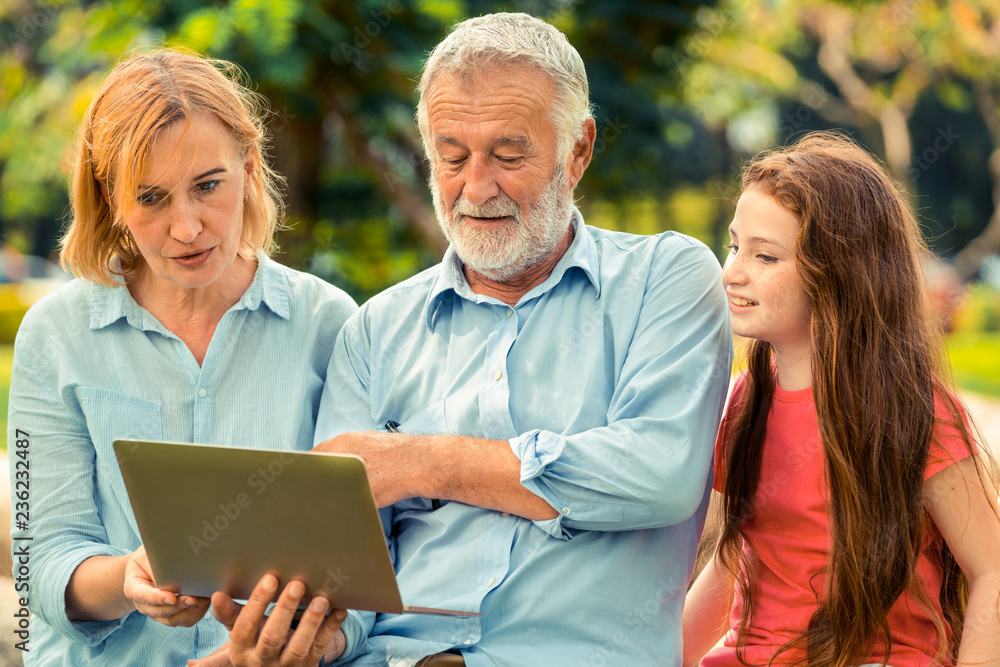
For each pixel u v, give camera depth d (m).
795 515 1.80
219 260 1.86
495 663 1.74
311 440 2.08
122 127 1.78
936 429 1.71
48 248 17.45
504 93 1.82
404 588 1.86
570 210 1.98
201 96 1.83
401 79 5.06
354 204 6.13
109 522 1.94
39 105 5.92
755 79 10.16
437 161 1.93
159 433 1.96
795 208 1.73
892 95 12.60
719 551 1.93
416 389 1.99
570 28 6.11
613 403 1.86
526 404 1.90
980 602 1.65
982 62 10.99
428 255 6.26
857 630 1.67
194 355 2.00
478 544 1.83
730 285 1.81
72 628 1.84
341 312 2.16
